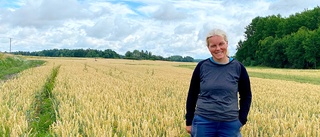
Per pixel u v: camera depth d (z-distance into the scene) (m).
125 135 5.46
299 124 5.80
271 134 5.75
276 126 6.17
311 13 93.50
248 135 5.62
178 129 5.78
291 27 94.06
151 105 8.14
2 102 8.20
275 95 12.81
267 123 6.38
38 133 6.53
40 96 10.66
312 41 75.50
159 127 5.73
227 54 3.69
